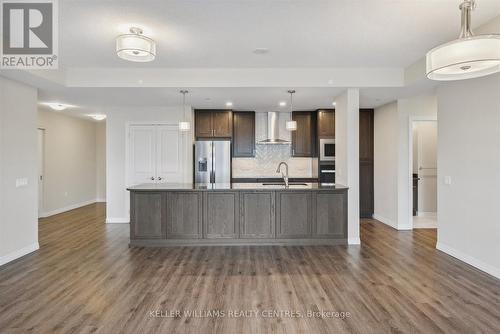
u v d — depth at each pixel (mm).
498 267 3461
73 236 5484
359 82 4730
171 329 2480
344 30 3354
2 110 4016
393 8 2875
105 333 2424
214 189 4867
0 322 2584
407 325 2537
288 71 4730
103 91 4977
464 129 3967
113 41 3615
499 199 3428
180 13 2955
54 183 7570
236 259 4211
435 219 6969
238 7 2846
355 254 4422
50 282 3416
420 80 4375
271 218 4910
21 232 4348
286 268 3857
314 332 2443
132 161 6648
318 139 7020
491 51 1863
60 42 3635
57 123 7648
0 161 3973
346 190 4949
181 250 4645
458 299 2990
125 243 5031
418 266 3898
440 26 3260
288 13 2967
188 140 6602
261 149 7754
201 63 4484
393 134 6090
